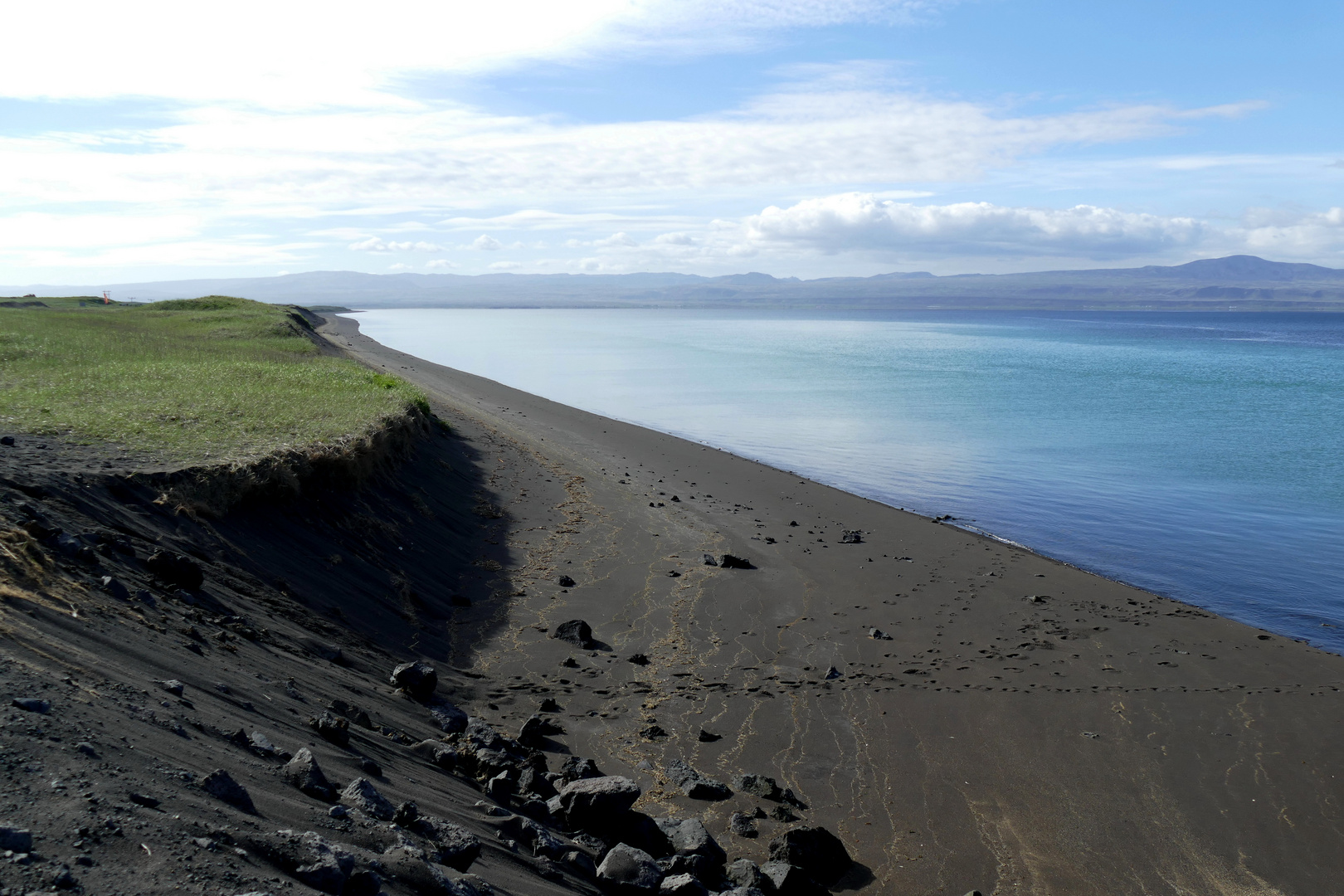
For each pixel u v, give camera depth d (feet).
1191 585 66.95
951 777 36.19
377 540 55.01
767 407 171.83
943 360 304.91
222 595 36.45
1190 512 89.92
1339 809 34.42
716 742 37.99
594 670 44.93
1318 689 46.16
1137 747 39.32
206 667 26.30
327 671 33.94
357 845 17.47
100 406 60.29
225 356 118.11
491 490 82.48
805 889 26.53
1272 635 55.57
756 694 43.37
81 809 13.62
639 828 27.40
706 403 176.55
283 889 13.55
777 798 33.30
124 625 25.94
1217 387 216.74
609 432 128.67
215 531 42.24
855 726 40.42
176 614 30.60
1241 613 61.05
